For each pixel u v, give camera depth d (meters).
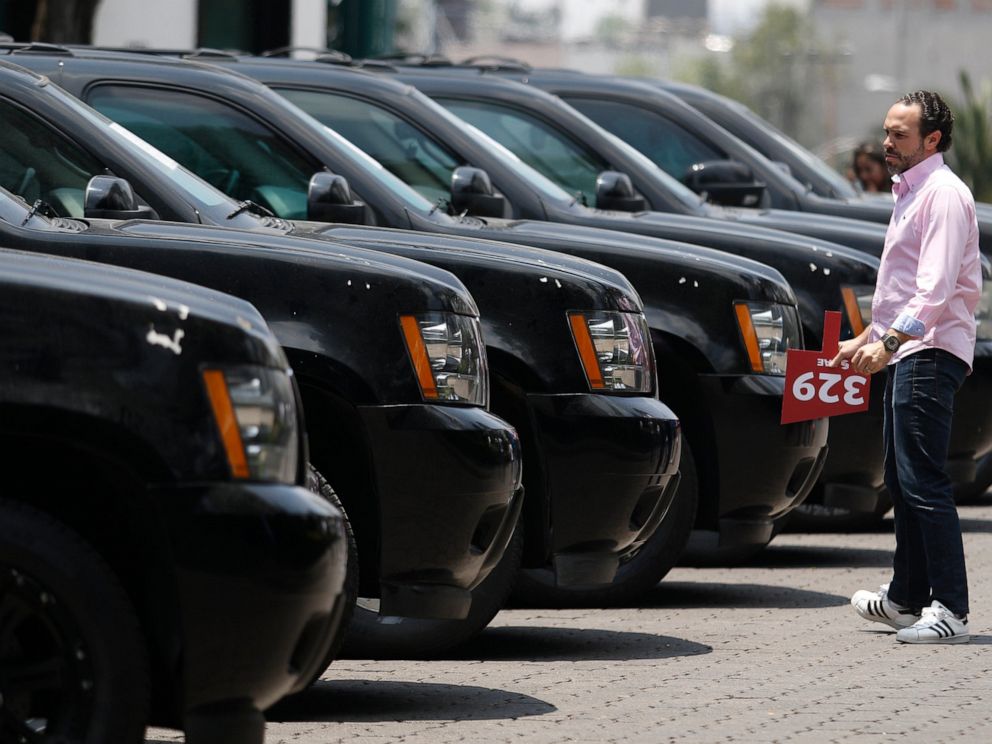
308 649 10.97
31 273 10.73
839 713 14.43
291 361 14.16
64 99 17.02
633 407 16.86
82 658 10.51
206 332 10.69
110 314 10.61
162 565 10.79
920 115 17.48
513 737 13.50
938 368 17.58
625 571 19.45
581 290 16.81
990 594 20.45
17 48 20.27
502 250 17.30
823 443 20.14
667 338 19.72
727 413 19.61
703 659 16.70
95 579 10.52
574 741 13.41
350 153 19.73
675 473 17.31
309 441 14.59
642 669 16.19
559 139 25.44
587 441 16.64
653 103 29.03
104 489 11.27
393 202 19.36
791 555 23.81
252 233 14.87
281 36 55.72
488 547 14.59
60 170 16.67
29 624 10.62
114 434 10.52
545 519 16.81
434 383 14.25
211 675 10.66
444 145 22.33
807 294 22.67
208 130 19.72
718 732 13.73
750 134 31.55
